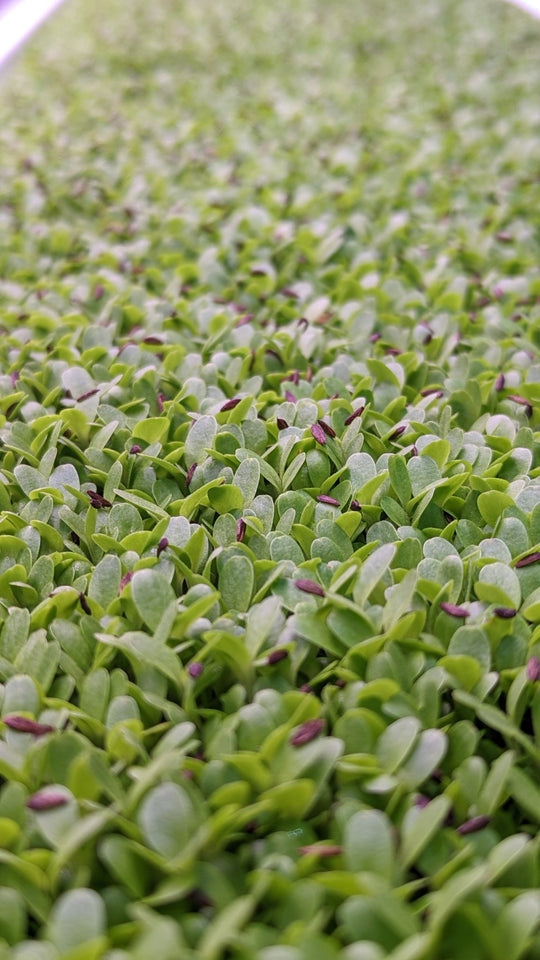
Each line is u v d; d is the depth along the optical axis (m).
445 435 0.23
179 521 0.20
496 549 0.19
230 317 0.30
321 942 0.14
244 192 0.42
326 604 0.18
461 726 0.17
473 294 0.32
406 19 0.76
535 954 0.14
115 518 0.20
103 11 0.88
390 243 0.37
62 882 0.15
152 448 0.22
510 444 0.23
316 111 0.57
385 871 0.15
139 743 0.16
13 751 0.16
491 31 0.72
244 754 0.15
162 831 0.15
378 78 0.63
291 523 0.20
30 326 0.30
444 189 0.43
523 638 0.17
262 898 0.15
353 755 0.16
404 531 0.20
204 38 0.75
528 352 0.27
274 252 0.36
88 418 0.24
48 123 0.58
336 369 0.26
